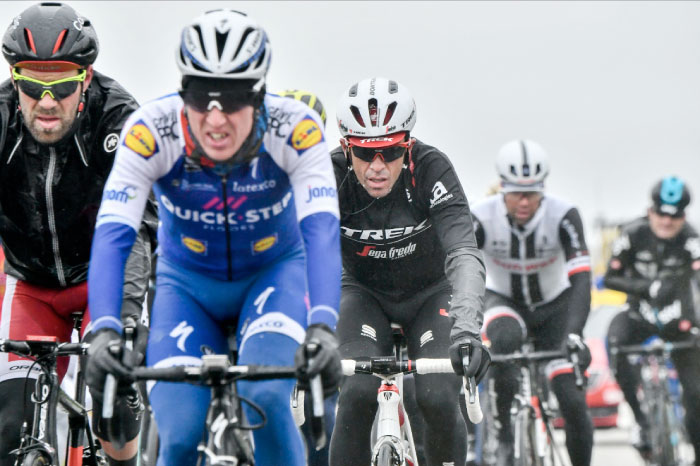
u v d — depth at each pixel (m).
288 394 8.69
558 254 16.73
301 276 9.40
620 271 21.52
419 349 11.54
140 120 8.50
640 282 21.25
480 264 10.73
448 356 11.21
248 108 8.13
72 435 10.52
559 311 16.97
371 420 11.13
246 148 8.28
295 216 9.44
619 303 34.09
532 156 16.11
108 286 8.02
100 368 7.55
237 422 7.86
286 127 8.64
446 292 12.12
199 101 8.04
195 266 9.38
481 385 18.41
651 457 20.83
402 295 12.18
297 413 10.42
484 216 16.64
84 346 9.51
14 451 9.27
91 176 10.38
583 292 15.56
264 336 8.80
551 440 14.40
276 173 8.83
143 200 8.48
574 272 15.82
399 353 12.64
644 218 21.55
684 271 21.30
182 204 8.91
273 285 9.22
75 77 9.88
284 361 8.68
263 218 9.06
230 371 7.66
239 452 7.80
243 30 8.14
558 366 15.32
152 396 8.64
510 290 16.97
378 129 10.83
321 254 8.30
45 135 9.93
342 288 12.38
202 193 8.80
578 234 16.14
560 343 16.91
